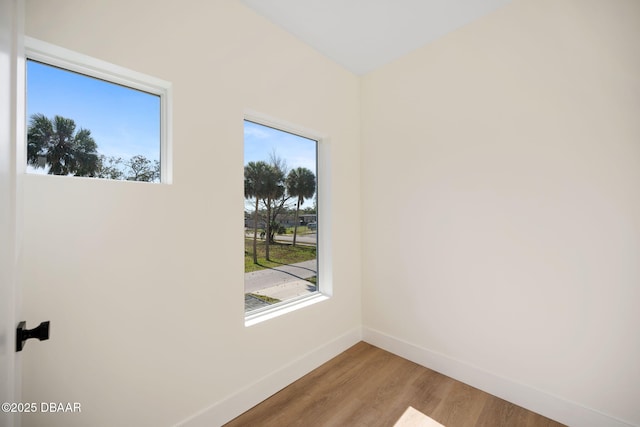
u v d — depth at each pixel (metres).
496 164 1.86
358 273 2.67
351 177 2.61
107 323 1.22
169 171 1.45
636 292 1.40
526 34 1.74
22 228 0.93
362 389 1.93
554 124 1.64
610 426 1.46
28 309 1.04
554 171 1.64
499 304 1.85
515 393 1.78
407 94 2.34
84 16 1.19
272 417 1.67
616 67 1.45
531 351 1.72
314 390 1.92
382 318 2.53
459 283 2.04
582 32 1.55
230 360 1.66
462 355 2.02
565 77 1.60
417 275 2.28
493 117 1.87
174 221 1.44
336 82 2.46
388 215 2.48
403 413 1.70
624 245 1.43
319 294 2.43
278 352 1.93
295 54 2.10
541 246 1.68
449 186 2.09
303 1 1.77
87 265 1.17
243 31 1.77
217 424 1.59
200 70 1.55
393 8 1.84
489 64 1.89
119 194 1.26
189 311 1.49
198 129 1.54
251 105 1.81
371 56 2.38
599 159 1.50
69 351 1.13
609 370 1.47
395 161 2.43
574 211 1.57
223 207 1.64
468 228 1.99
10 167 0.70
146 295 1.34
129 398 1.29
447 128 2.10
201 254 1.54
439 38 2.14
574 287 1.57
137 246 1.31
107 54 1.24
